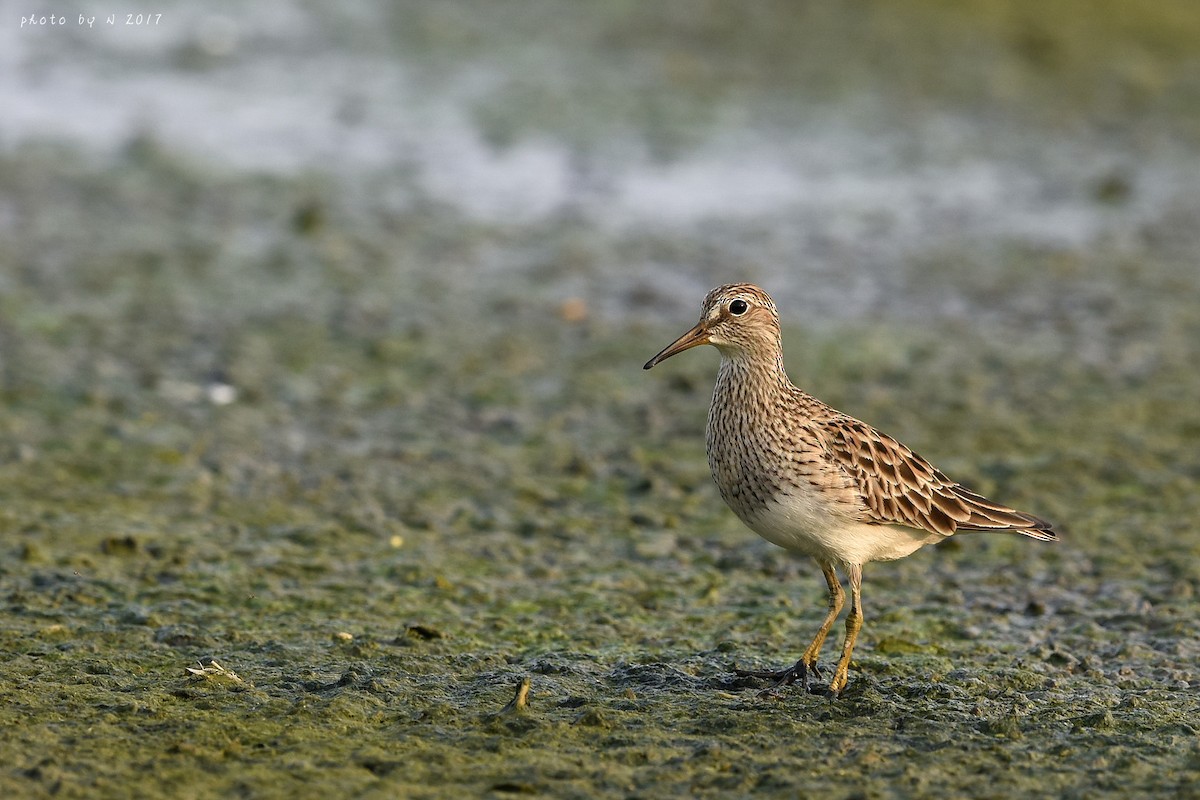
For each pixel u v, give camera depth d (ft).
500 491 45.98
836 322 61.16
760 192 76.43
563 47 96.37
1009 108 87.10
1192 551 41.16
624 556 41.39
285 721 29.86
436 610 37.17
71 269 63.77
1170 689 32.53
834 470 32.40
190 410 51.31
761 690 32.24
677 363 57.72
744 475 33.24
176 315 59.77
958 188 76.95
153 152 78.79
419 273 65.67
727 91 89.20
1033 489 45.80
